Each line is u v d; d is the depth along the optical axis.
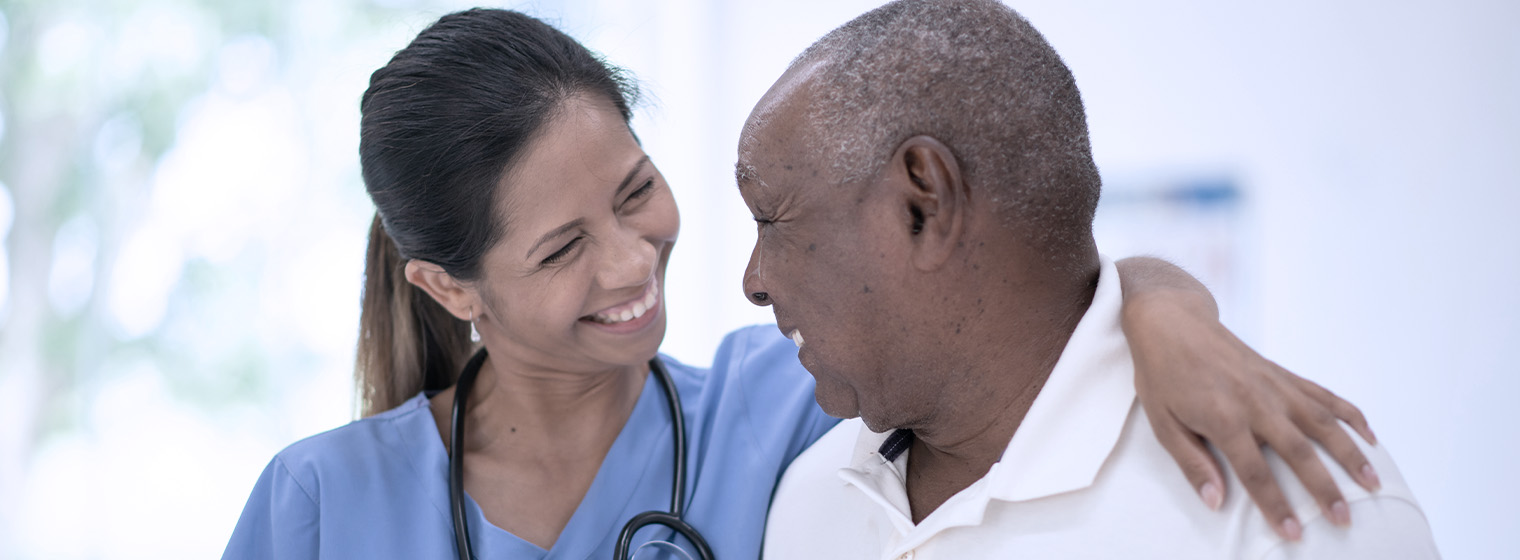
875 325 0.77
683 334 3.04
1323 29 2.46
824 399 0.87
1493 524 2.39
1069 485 0.74
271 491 1.04
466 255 0.98
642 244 0.98
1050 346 0.79
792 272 0.78
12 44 2.55
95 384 2.67
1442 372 2.42
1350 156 2.46
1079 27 2.63
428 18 1.49
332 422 2.74
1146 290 0.77
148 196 2.66
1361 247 2.46
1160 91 2.58
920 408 0.81
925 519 0.81
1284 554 0.66
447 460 1.07
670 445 1.11
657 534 1.03
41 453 2.64
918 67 0.72
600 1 2.87
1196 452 0.68
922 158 0.71
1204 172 2.55
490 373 1.15
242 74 2.66
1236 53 2.53
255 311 2.71
